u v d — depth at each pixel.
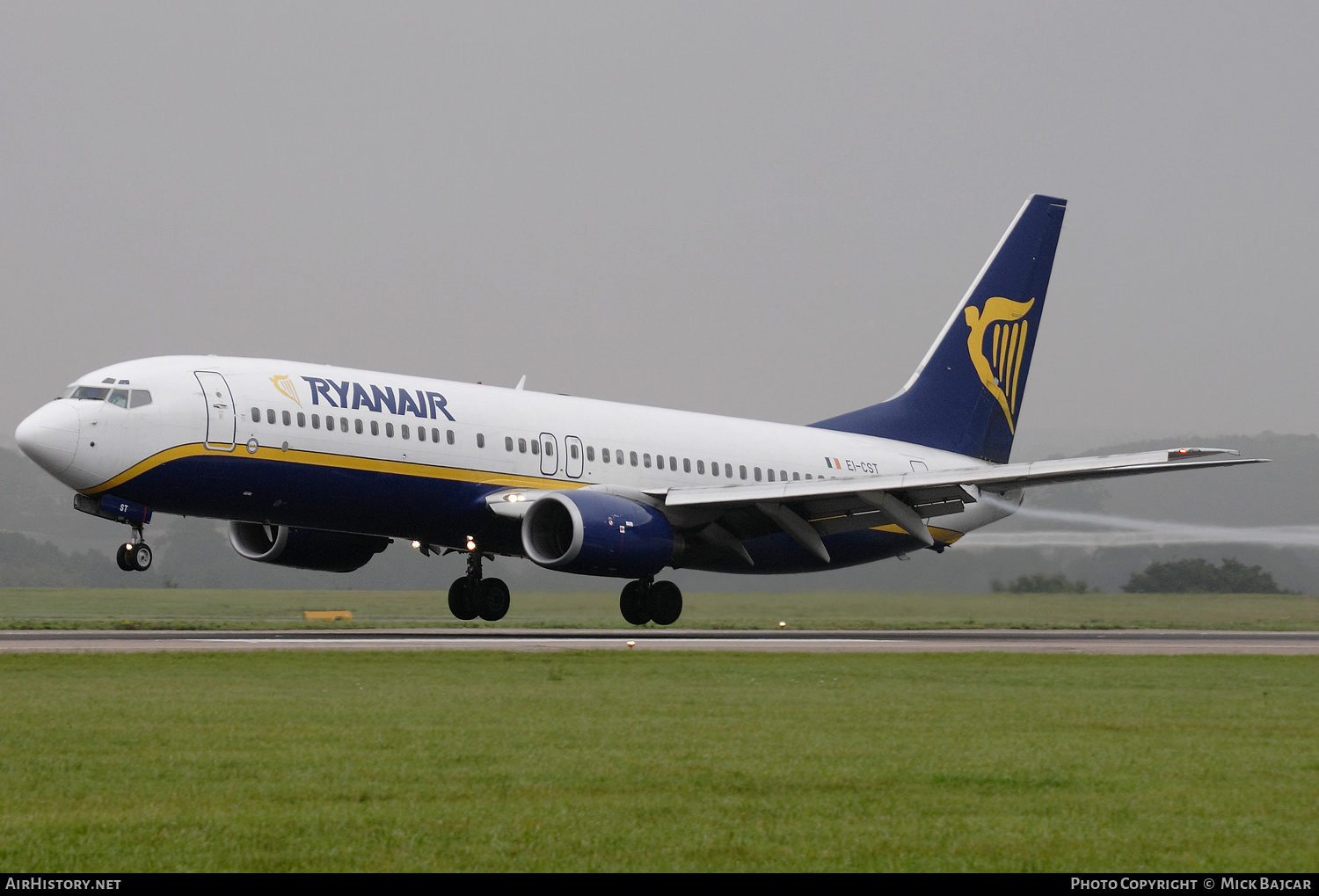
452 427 118.00
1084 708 57.69
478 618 143.50
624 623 138.00
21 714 50.94
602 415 130.00
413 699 57.47
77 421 101.50
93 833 31.91
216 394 106.75
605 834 32.16
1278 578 181.50
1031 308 158.25
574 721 50.94
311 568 130.25
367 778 38.56
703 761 42.09
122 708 52.88
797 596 162.38
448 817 33.75
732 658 83.50
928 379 154.00
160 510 107.31
